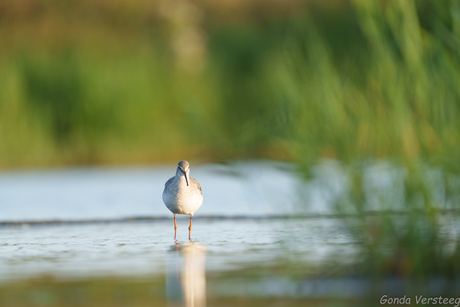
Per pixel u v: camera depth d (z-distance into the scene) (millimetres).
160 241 11500
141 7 36031
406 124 10867
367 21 11453
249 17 39625
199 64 31781
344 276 8453
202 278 8367
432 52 11328
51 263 9406
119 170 25391
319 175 11625
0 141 26547
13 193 19016
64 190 19547
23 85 27406
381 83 11172
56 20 34219
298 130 11891
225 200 17000
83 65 28344
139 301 7336
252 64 30062
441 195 11078
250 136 17172
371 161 11195
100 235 12320
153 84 28828
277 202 13922
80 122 27906
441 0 11641
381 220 10734
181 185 12406
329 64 12367
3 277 8500
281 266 9016
